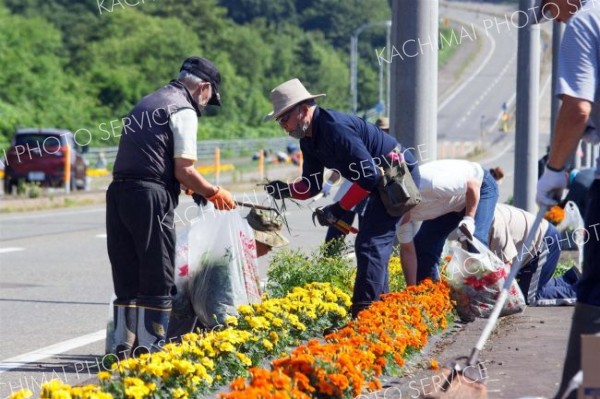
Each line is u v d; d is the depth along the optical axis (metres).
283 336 15.34
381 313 15.16
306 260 19.58
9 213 51.97
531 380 13.27
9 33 130.75
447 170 18.34
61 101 122.94
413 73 22.12
